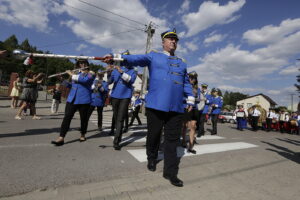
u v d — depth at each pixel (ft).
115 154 11.47
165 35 9.06
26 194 6.49
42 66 183.42
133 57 8.98
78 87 12.62
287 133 40.09
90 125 23.31
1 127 16.46
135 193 6.95
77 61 12.84
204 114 20.62
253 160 12.18
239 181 8.63
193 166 10.32
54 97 32.42
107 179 8.02
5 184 6.97
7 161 8.98
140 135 18.35
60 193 6.67
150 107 8.48
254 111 35.35
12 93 32.40
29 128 16.96
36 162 9.17
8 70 150.51
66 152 10.99
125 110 12.96
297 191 7.95
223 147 15.79
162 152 13.01
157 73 8.58
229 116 80.02
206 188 7.70
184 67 9.07
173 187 7.59
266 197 7.25
